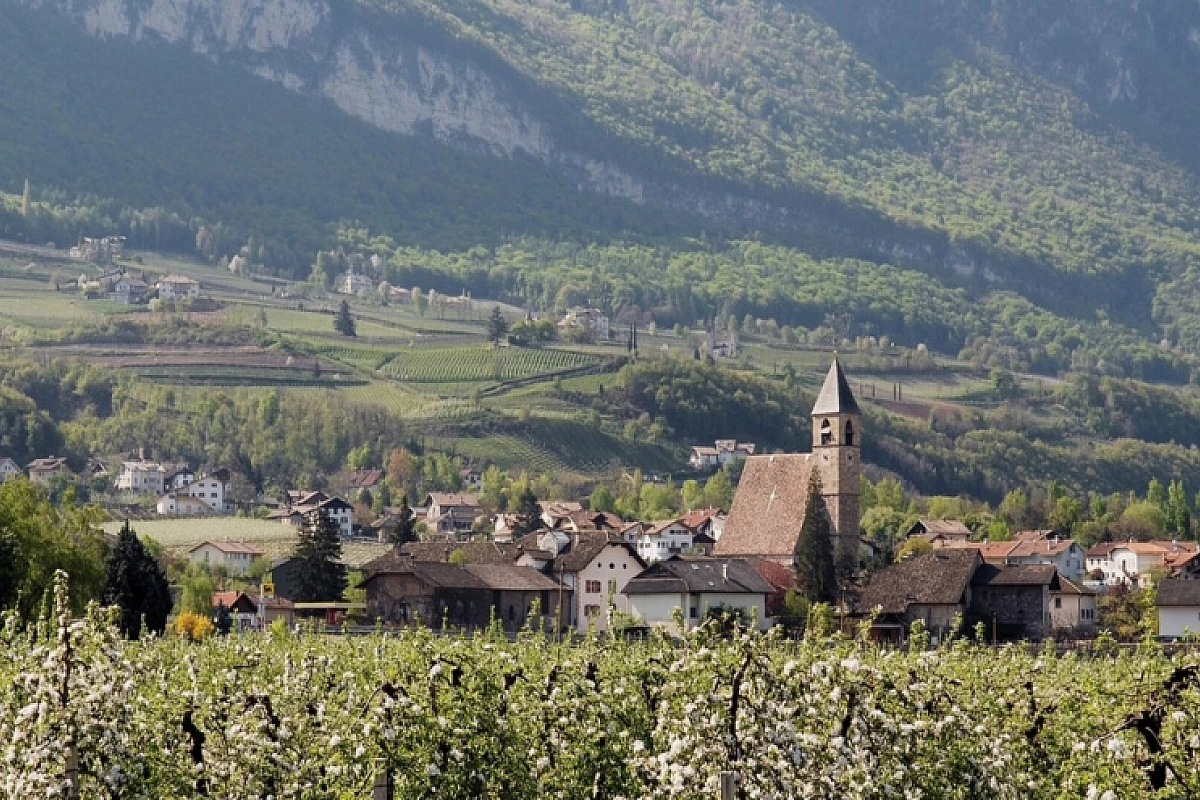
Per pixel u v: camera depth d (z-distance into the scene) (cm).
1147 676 8788
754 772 7262
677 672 7831
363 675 8575
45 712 6681
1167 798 7588
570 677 8350
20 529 18200
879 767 7644
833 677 7612
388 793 7612
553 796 7944
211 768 7500
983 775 8138
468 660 8169
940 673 8831
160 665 8494
